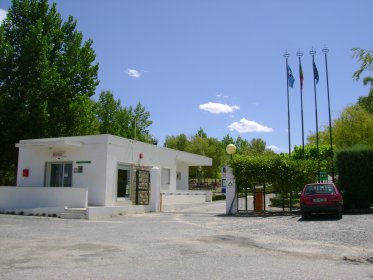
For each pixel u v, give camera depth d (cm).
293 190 2033
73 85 3203
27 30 3019
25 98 2973
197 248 1049
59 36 3200
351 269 800
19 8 3070
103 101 4697
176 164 3098
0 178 3184
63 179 2345
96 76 3359
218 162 5434
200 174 5488
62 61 3155
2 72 2900
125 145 2377
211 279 711
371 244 1079
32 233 1348
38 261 884
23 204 2181
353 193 1947
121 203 2312
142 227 1526
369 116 3684
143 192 2520
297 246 1070
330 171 2130
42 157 2412
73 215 1919
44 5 3133
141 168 2527
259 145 6450
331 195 1634
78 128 3131
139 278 721
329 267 818
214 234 1303
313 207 1634
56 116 3012
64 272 773
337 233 1258
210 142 5769
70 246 1085
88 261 884
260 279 711
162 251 1007
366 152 1967
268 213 2012
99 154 2236
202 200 3303
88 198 2228
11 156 2889
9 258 918
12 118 2841
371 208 1969
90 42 3344
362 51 1074
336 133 3659
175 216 2028
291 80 2638
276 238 1208
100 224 1645
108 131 4575
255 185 2091
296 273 760
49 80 2916
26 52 2917
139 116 5038
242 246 1080
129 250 1023
